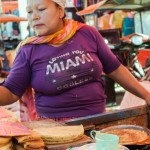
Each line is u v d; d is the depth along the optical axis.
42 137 1.27
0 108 1.47
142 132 1.60
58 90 1.74
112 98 5.24
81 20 8.38
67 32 1.79
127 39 5.82
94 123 1.66
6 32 9.74
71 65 1.75
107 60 1.95
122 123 1.76
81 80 1.77
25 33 9.84
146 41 5.57
